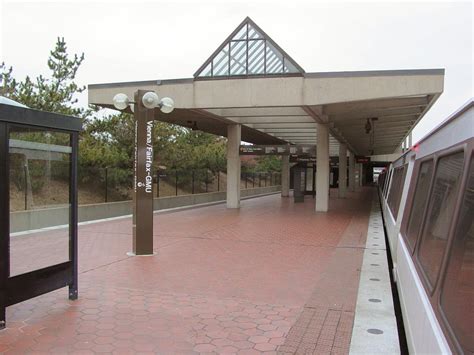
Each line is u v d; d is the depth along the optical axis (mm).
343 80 13531
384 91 13062
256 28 14734
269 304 5672
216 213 18156
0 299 4609
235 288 6445
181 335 4598
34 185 5285
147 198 8945
